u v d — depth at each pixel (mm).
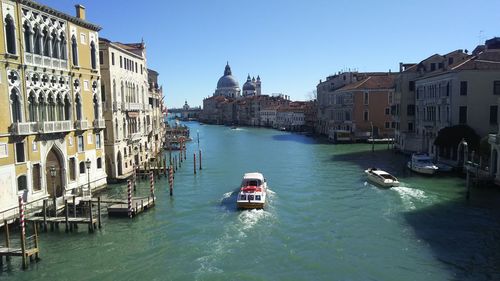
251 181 30766
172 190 34156
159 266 19734
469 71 40469
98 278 18547
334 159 54125
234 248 21750
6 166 23703
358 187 35406
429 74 49875
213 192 35188
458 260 19766
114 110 38625
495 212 26812
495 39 49781
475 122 40812
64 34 29531
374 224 25125
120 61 41000
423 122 50625
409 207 28375
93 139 33625
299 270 19094
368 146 69562
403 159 51812
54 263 20078
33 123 25656
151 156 54594
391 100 68750
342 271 18906
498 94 40688
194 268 19438
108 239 23281
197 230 24656
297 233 23828
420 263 19547
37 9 26500
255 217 26797
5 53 23703
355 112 75812
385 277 18266
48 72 27656
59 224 25578
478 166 34594
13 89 24500
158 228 25156
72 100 30500
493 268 18859
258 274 18734
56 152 28609
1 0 23453
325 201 30844
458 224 24672
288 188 36031
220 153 66562
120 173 40188
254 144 82500
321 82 102688
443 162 42781
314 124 111438
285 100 170000
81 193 29562
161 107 78312
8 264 19984
